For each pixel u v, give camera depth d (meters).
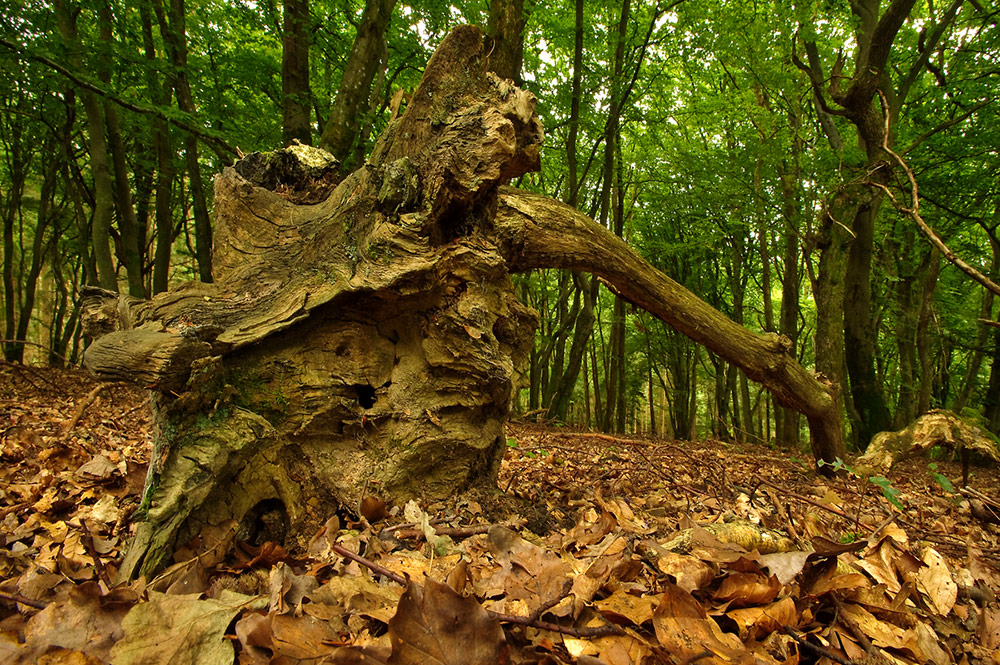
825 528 2.85
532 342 3.02
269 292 2.26
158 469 1.89
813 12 9.12
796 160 10.91
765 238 14.99
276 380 2.24
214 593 1.59
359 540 2.01
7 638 1.29
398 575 1.68
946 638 1.72
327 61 9.00
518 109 2.44
